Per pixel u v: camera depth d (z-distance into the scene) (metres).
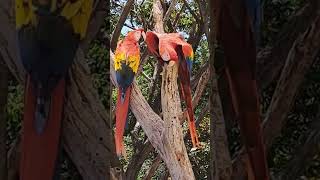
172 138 4.96
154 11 6.92
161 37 5.25
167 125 4.98
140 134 8.23
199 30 8.04
